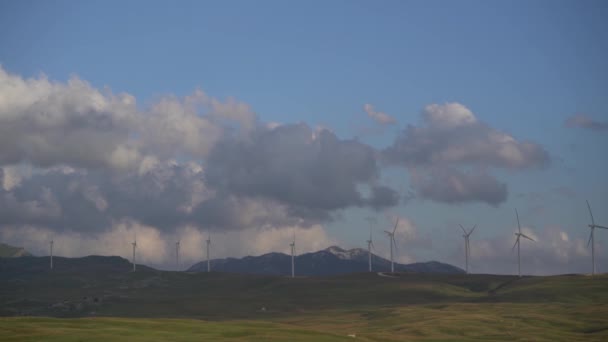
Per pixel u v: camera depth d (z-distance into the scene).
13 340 91.06
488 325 187.00
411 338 150.75
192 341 94.88
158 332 102.94
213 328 110.69
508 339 165.00
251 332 108.56
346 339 111.31
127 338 94.12
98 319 115.81
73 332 97.81
